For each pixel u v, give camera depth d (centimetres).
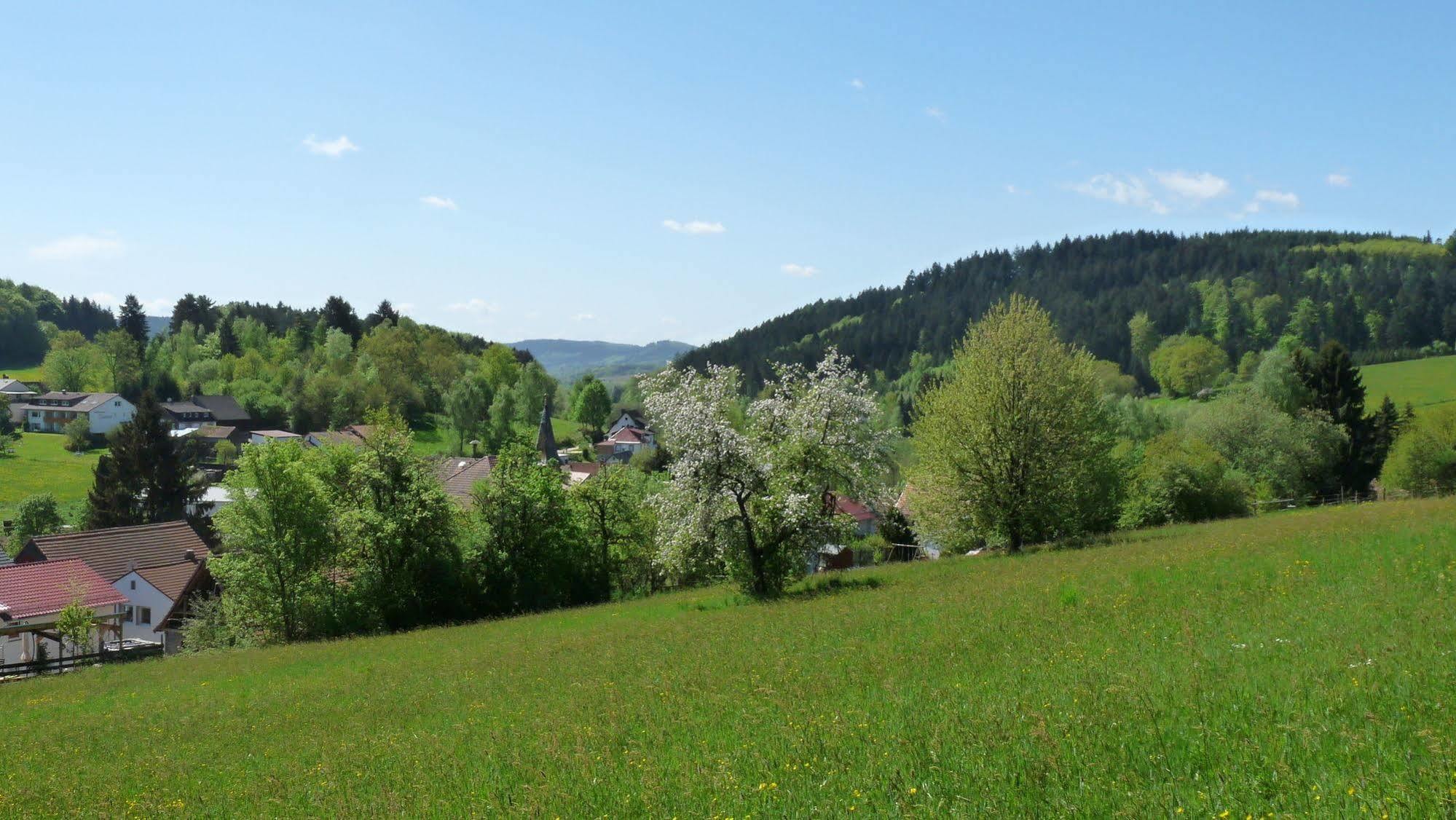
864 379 3450
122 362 16288
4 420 14000
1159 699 888
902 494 6375
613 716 1315
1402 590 1358
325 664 3102
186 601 5609
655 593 5000
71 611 4431
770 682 1432
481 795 984
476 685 2078
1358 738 686
